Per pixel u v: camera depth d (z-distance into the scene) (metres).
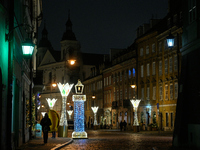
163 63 56.66
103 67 89.06
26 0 29.39
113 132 56.97
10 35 16.64
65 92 36.44
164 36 56.22
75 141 30.89
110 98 83.50
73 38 113.50
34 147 22.27
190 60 20.58
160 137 37.47
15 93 21.84
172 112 52.84
